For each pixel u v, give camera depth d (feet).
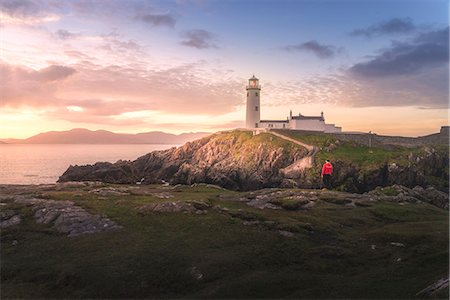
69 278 80.23
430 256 89.25
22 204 132.36
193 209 127.54
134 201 142.72
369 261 91.86
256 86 509.76
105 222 113.80
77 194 153.89
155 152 485.97
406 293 70.13
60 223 112.47
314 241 104.83
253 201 155.22
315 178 339.77
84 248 95.20
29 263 88.07
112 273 81.92
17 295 74.69
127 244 97.45
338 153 378.12
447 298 61.62
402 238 105.91
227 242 100.17
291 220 120.67
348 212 139.44
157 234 105.19
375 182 334.44
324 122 501.56
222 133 496.64
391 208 146.41
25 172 526.98
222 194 176.86
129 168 369.30
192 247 96.17
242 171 367.66
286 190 180.45
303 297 71.92
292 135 446.19
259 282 78.07
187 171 360.48
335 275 83.35
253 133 467.11
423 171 352.49
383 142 449.89
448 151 384.68
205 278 81.05
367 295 71.36
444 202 196.95
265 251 94.79
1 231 108.27
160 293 76.23
